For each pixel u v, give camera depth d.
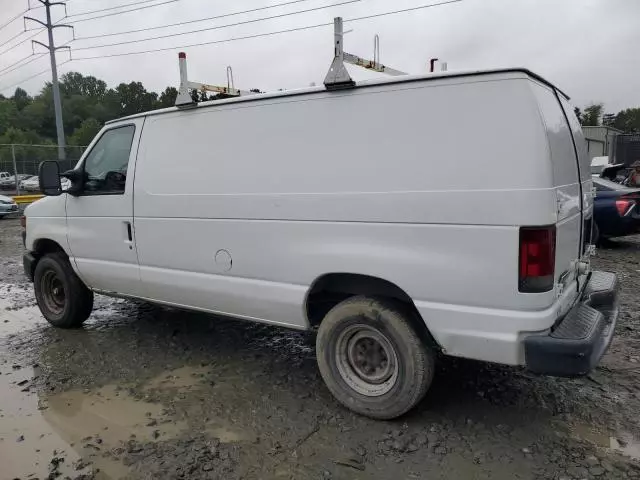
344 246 3.37
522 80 2.81
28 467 3.08
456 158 2.96
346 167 3.34
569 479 2.82
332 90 3.42
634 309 5.82
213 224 4.03
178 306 4.57
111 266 4.86
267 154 3.71
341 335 3.54
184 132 4.21
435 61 3.98
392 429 3.37
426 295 3.12
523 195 2.77
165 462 3.08
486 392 3.83
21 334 5.54
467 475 2.88
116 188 4.76
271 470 2.98
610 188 9.85
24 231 5.81
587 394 3.78
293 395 3.89
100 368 4.53
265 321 3.98
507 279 2.85
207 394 3.96
